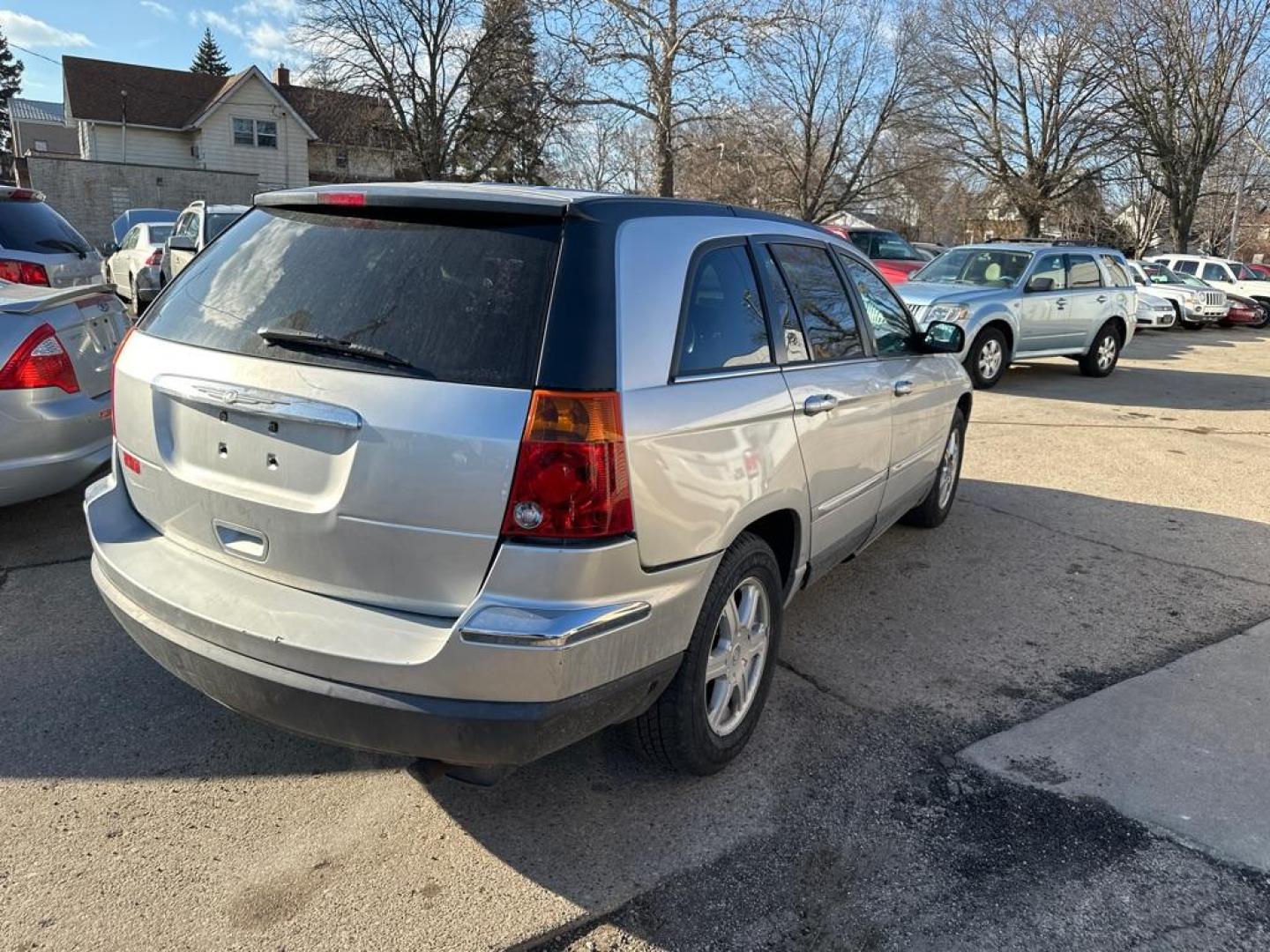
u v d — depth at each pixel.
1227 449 8.47
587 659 2.31
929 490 5.30
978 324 11.25
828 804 2.98
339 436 2.35
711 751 2.97
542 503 2.24
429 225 2.58
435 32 29.19
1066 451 8.18
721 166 30.95
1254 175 44.91
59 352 4.54
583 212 2.49
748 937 2.43
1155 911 2.55
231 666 2.42
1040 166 39.97
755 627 3.17
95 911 2.41
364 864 2.63
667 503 2.49
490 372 2.30
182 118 40.16
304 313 2.54
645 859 2.70
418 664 2.24
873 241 18.98
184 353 2.69
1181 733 3.46
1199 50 31.42
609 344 2.38
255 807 2.87
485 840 2.75
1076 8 35.44
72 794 2.88
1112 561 5.34
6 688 3.46
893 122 34.69
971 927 2.48
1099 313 12.76
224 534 2.61
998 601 4.69
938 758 3.25
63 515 5.29
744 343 3.04
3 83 71.25
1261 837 2.87
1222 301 23.31
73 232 8.64
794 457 3.16
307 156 41.34
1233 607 4.68
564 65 27.44
